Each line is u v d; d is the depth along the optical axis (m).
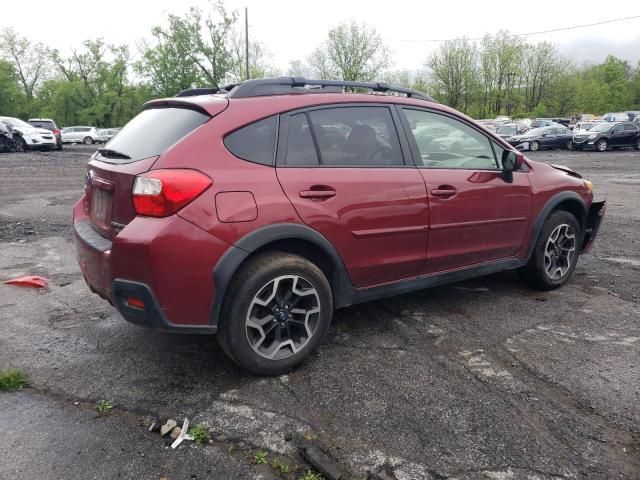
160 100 3.26
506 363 3.23
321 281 3.12
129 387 2.94
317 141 3.19
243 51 47.03
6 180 12.88
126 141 3.17
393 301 4.34
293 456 2.37
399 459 2.33
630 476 2.24
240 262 2.79
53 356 3.32
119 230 2.86
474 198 3.86
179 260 2.64
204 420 2.62
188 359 3.28
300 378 3.04
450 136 3.89
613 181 14.00
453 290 4.62
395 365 3.20
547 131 28.58
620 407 2.74
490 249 4.08
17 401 2.80
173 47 45.12
